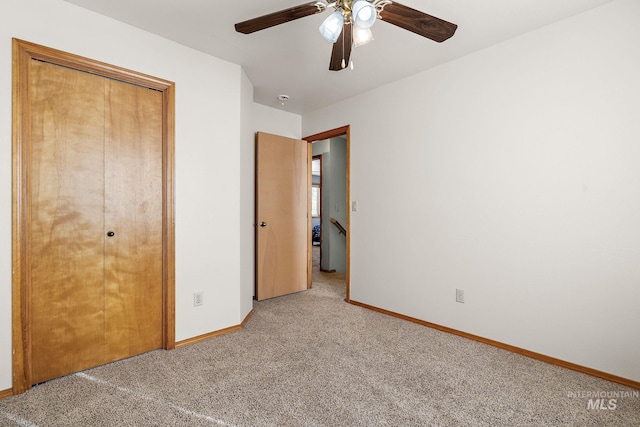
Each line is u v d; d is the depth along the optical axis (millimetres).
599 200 1918
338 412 1569
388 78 2973
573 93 2008
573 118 2010
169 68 2287
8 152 1673
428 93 2775
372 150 3256
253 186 3551
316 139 3975
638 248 1793
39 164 1804
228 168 2627
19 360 1705
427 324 2775
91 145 1986
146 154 2221
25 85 1717
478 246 2459
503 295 2326
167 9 1932
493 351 2281
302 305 3398
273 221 3666
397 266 3025
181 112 2350
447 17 2000
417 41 2299
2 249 1664
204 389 1768
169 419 1509
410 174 2920
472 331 2496
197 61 2436
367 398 1688
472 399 1686
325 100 3568
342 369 2002
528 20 2047
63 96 1879
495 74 2357
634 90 1802
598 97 1918
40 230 1811
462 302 2555
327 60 2598
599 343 1923
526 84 2205
